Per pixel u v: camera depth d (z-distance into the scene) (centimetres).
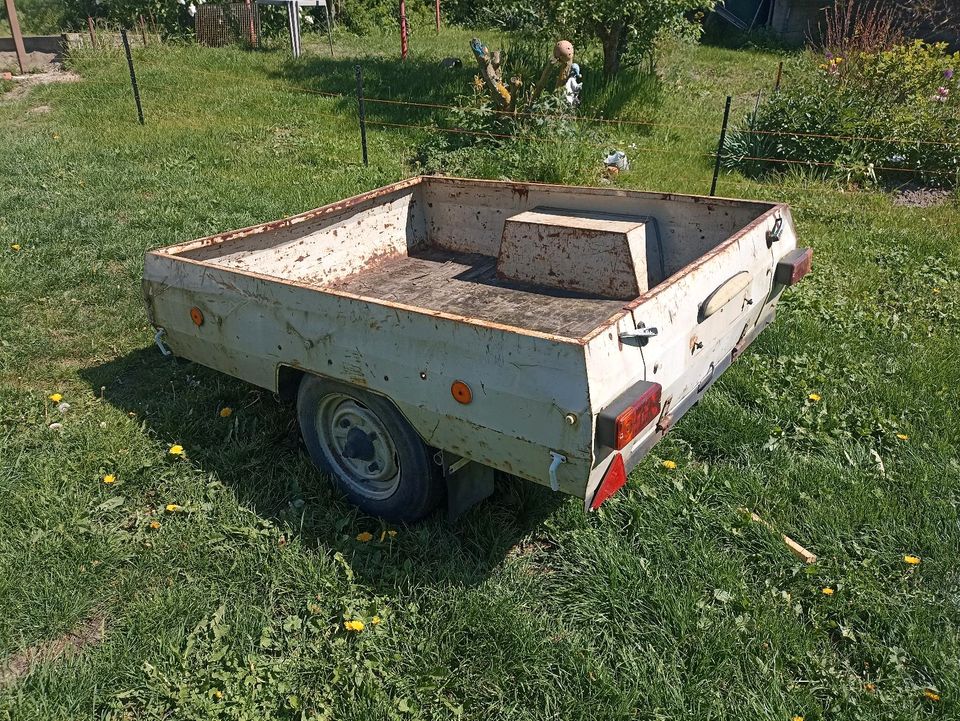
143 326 529
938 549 327
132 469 378
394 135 1045
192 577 318
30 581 311
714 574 313
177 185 823
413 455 317
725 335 353
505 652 281
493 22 2147
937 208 802
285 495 368
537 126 944
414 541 329
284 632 292
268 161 925
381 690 268
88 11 1912
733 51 1669
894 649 282
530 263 450
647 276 432
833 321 535
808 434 410
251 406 435
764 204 405
